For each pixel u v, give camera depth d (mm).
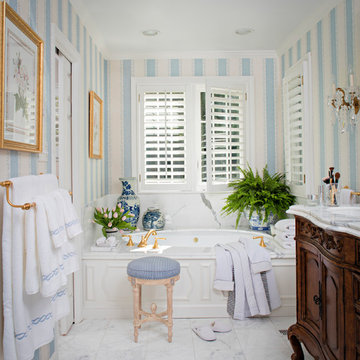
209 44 3789
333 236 1605
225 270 2801
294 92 3551
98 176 3594
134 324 2461
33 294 1478
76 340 2494
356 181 2453
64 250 1712
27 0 1785
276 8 2949
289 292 2883
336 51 2727
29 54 1763
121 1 2797
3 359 1513
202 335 2486
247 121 4102
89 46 3236
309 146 3234
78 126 2811
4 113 1483
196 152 4387
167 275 2383
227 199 3875
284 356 2246
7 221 1396
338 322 1584
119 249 3006
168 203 4098
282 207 3652
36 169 1918
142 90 4082
